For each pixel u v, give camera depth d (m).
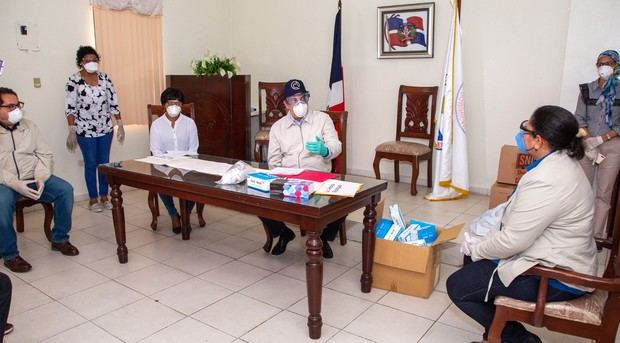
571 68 3.54
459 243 3.16
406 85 4.77
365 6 4.86
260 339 2.05
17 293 2.49
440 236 2.50
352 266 2.85
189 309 2.32
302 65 5.42
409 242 2.48
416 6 4.52
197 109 4.76
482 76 4.35
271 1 5.46
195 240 3.32
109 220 3.77
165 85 4.99
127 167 2.70
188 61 5.26
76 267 2.84
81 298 2.44
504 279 1.63
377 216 2.64
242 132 4.78
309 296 2.01
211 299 2.43
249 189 2.15
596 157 3.13
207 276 2.71
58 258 2.98
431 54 4.56
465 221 3.66
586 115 3.25
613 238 1.76
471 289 1.74
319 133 2.84
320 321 2.04
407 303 2.38
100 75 4.02
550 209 1.52
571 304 1.57
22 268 2.75
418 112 4.61
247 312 2.29
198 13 5.32
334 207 1.94
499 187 3.62
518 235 1.56
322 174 2.41
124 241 2.89
